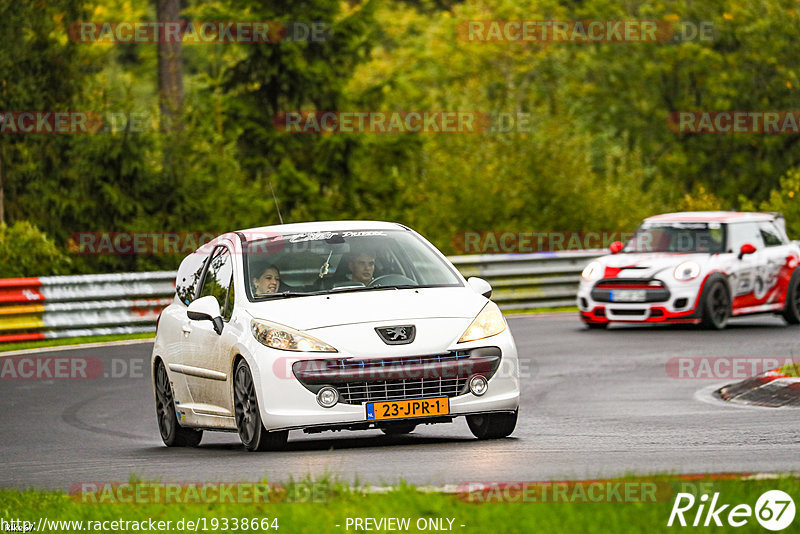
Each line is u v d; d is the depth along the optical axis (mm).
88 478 31859
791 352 59750
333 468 30438
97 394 53969
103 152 103500
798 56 144000
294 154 126125
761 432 36344
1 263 86000
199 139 108188
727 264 73062
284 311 34562
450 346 33719
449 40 167500
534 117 121312
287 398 33188
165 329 40875
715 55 144125
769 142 143625
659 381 52594
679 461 30250
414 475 28750
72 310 74500
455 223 114188
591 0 153750
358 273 36938
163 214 105562
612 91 151125
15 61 104812
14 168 106062
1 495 28203
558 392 50438
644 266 72875
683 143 148250
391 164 124125
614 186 118375
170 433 40250
